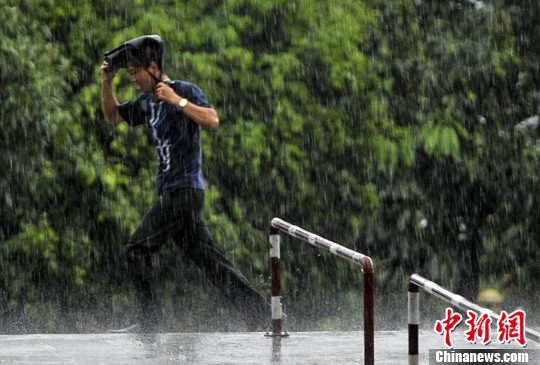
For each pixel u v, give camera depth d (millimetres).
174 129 19391
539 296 37750
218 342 19500
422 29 37219
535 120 37969
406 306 37188
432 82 36375
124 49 19766
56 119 31344
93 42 33375
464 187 37406
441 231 37656
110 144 33406
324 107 35312
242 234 34844
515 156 37156
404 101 36656
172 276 34062
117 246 33062
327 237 36406
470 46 36531
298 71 34750
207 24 33656
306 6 34625
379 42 36406
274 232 20125
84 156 32156
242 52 33719
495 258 37812
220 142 34156
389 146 35156
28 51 31328
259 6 34156
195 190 19484
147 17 33094
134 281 19703
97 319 33188
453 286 38094
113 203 32344
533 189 37250
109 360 17469
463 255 38031
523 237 37500
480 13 37125
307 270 36250
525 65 37312
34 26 32312
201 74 33219
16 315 32531
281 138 35031
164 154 19516
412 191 36781
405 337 20969
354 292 36656
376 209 36562
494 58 36281
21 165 31328
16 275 32125
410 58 36625
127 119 20297
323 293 36344
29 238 31547
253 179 34906
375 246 37688
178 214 19547
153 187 33062
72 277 32844
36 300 32625
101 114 33406
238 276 20266
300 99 34938
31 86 31109
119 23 33625
